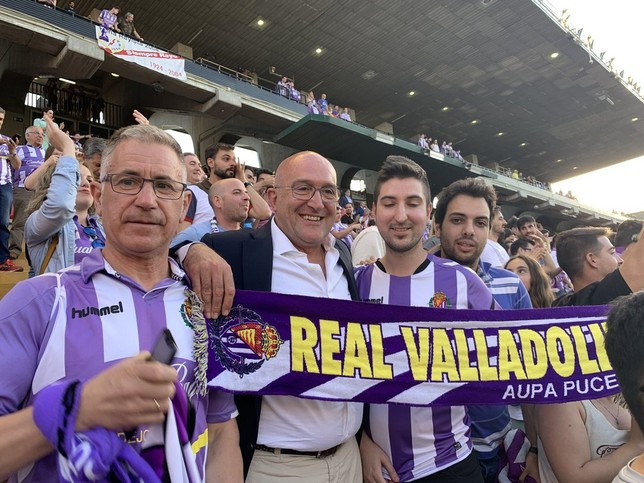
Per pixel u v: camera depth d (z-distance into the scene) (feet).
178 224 4.02
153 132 3.97
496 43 66.23
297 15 57.57
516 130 99.60
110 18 41.24
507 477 6.72
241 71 70.64
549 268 14.69
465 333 5.63
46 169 8.49
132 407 2.65
